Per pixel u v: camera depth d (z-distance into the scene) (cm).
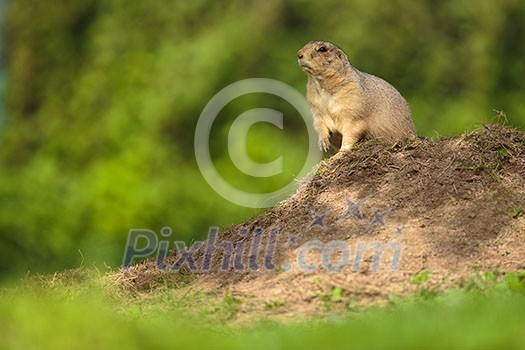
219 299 1116
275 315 1051
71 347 887
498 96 2589
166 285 1183
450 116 2542
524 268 1109
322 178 1299
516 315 916
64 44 2697
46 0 2716
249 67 2550
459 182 1229
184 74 2547
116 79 2595
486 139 1277
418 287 1079
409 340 844
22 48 2716
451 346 823
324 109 1414
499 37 2616
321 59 1375
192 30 2598
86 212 2441
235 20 2583
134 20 2619
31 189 2481
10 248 2345
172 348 872
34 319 966
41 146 2656
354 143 1389
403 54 2589
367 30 2583
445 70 2589
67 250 2286
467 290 1049
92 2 2691
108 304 1159
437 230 1170
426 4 2620
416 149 1292
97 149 2570
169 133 2534
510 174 1241
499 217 1180
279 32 2589
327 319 1013
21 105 2711
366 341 853
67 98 2659
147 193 2453
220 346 876
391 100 1409
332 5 2595
